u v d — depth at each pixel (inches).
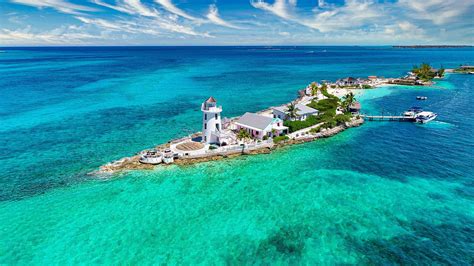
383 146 2888.8
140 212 1823.3
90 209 1856.5
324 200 1930.4
